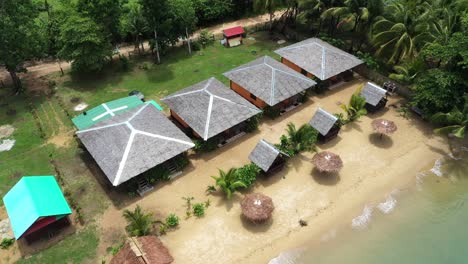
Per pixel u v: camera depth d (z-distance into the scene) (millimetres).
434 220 29750
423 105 37375
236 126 36500
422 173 33500
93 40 40062
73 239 27266
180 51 50281
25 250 26438
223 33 51406
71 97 41344
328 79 43438
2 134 36125
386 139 36844
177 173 32375
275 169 31875
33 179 28516
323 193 31250
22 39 37750
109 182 31562
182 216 28922
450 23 39562
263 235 27891
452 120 34969
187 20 46531
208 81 38500
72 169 32781
